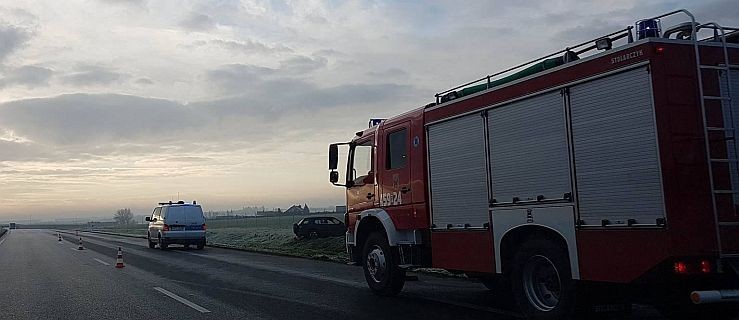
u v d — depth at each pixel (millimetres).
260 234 43250
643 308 9172
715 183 6148
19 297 12188
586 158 6883
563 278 7270
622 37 6656
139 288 13188
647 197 6188
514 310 9320
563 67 7227
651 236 6145
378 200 11352
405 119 10539
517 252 7965
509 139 8070
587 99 6898
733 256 6090
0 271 18406
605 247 6645
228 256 23531
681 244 5965
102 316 9641
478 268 8625
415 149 10195
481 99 8609
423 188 9938
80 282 14742
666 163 6035
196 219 29016
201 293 12078
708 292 6117
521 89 7867
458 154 9102
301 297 11188
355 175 12367
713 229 6082
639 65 6289
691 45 6344
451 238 9211
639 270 6270
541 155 7520
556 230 7289
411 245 10289
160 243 29000
